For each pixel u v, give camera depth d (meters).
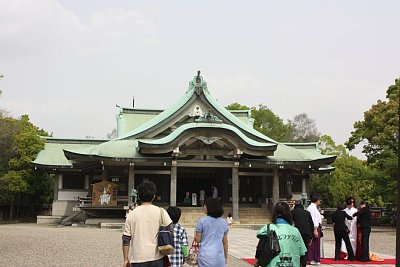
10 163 56.38
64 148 58.28
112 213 47.06
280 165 48.53
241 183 55.19
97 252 22.28
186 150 46.59
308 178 55.47
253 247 26.05
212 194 54.78
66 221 48.66
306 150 59.28
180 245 10.48
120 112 60.12
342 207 21.91
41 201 64.12
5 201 59.47
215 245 10.02
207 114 46.91
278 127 99.00
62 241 27.28
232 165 47.56
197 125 45.72
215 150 47.03
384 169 47.12
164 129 51.66
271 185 53.28
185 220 45.97
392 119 48.59
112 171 51.41
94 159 46.22
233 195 46.94
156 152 45.91
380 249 27.00
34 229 38.66
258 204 53.78
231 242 28.95
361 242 20.56
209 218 10.22
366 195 54.72
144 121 59.94
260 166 48.88
